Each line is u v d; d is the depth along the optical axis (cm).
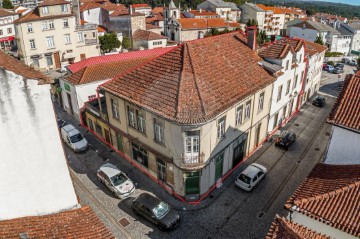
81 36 6425
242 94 2500
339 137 1848
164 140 2350
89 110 3309
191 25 9319
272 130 3447
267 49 3297
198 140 2209
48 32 5956
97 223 1553
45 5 5859
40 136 1424
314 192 1578
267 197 2472
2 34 8038
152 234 2128
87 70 3606
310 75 4284
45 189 1536
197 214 2303
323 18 12269
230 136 2555
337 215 1409
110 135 3073
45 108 1395
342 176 1669
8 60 1589
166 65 2578
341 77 5978
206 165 2336
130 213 2316
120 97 2566
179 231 2150
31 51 5909
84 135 3434
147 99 2381
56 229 1450
